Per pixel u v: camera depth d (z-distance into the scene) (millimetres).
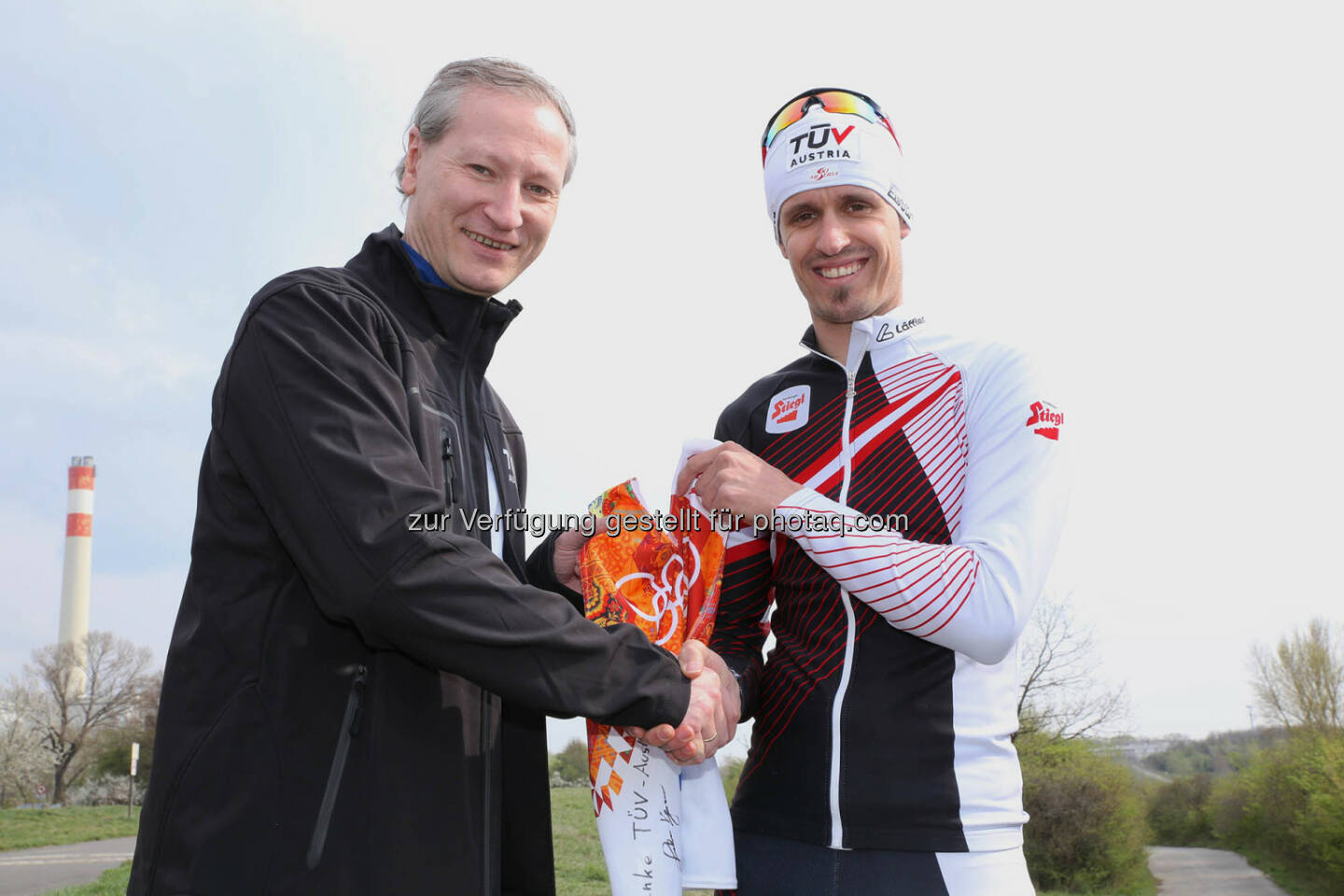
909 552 1803
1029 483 1874
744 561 2195
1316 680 30766
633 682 1569
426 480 1562
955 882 1769
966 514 1923
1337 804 25031
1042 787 23859
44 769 48500
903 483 2041
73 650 51031
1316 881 26234
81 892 15328
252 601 1603
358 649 1619
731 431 2391
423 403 1779
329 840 1509
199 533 1670
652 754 1877
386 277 1904
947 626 1750
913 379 2115
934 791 1807
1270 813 31125
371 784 1558
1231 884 27062
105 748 49688
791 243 2172
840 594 1979
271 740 1539
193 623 1622
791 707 1975
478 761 1700
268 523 1607
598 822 1868
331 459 1464
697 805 1937
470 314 1965
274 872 1479
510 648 1452
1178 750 47250
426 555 1439
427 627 1431
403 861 1533
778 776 1966
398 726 1597
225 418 1608
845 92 2178
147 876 1497
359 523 1428
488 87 1929
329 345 1579
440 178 1908
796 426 2232
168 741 1560
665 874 1810
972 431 2010
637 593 2039
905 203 2205
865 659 1917
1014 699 1974
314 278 1701
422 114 1973
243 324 1640
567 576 2223
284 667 1575
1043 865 23797
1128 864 23844
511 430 2324
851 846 1819
